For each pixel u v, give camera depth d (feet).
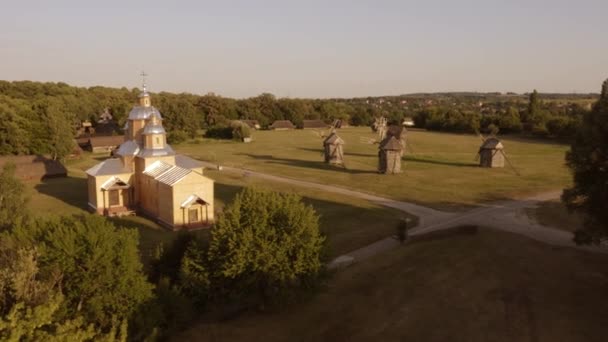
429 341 90.12
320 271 108.99
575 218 174.81
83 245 89.20
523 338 87.45
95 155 399.85
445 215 189.47
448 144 442.09
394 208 202.90
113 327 77.92
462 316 96.37
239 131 493.77
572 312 95.04
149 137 207.10
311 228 106.63
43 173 289.12
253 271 102.01
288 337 98.27
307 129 643.86
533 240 141.08
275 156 379.14
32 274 70.33
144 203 207.82
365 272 126.31
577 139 112.57
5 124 336.70
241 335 99.04
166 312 96.12
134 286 90.38
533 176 272.10
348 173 294.46
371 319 100.68
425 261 126.11
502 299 101.19
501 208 195.93
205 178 186.29
